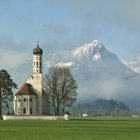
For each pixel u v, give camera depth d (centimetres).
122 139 11781
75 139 11631
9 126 17500
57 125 18638
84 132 14150
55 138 11844
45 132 13975
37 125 18500
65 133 13638
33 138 11762
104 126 18088
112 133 13825
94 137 12269
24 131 14338
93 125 18975
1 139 11431
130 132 14312
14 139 11456
